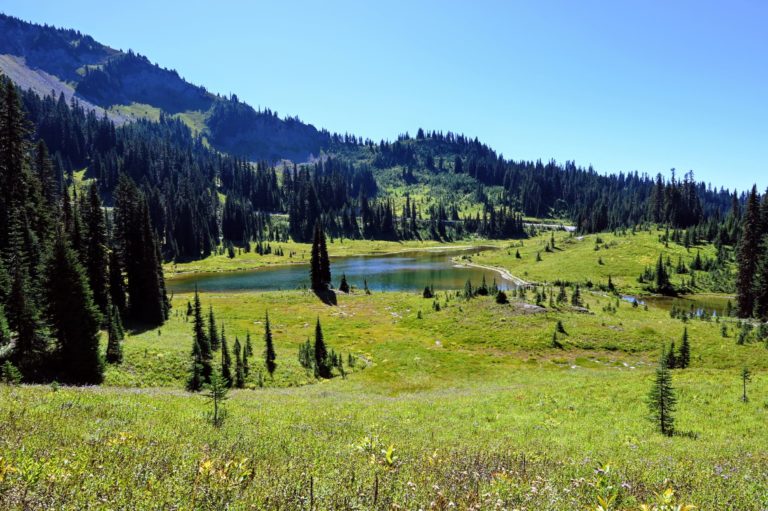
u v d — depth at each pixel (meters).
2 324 28.12
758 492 7.88
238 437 10.68
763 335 49.59
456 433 16.28
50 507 4.61
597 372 40.84
